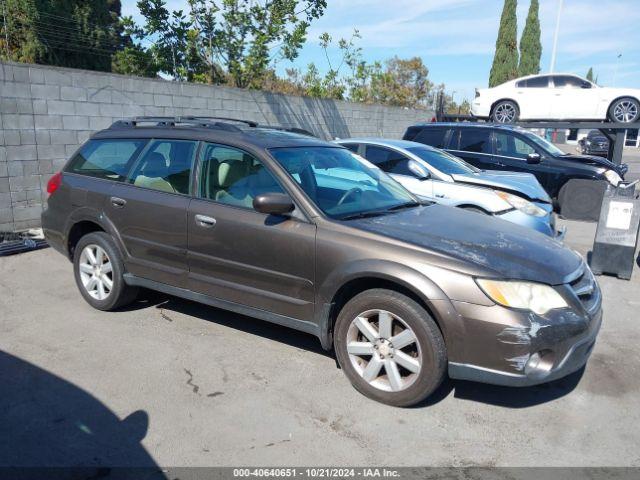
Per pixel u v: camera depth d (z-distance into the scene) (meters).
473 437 3.32
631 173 19.52
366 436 3.30
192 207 4.39
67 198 5.27
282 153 4.34
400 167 7.84
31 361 4.13
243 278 4.18
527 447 3.23
